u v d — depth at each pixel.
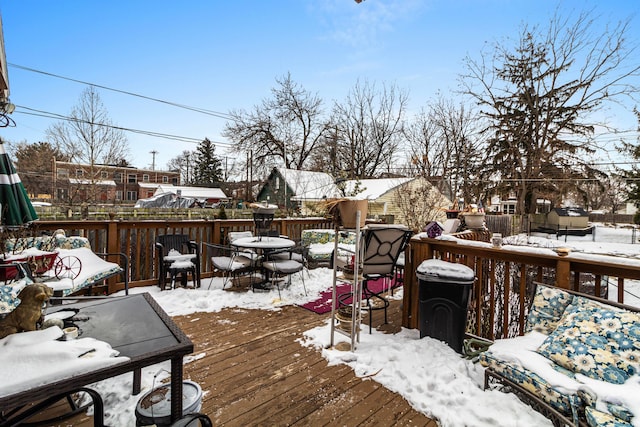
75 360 1.08
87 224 3.81
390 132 19.50
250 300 3.80
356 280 2.52
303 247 4.45
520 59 15.95
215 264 4.06
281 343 2.71
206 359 2.42
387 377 2.18
